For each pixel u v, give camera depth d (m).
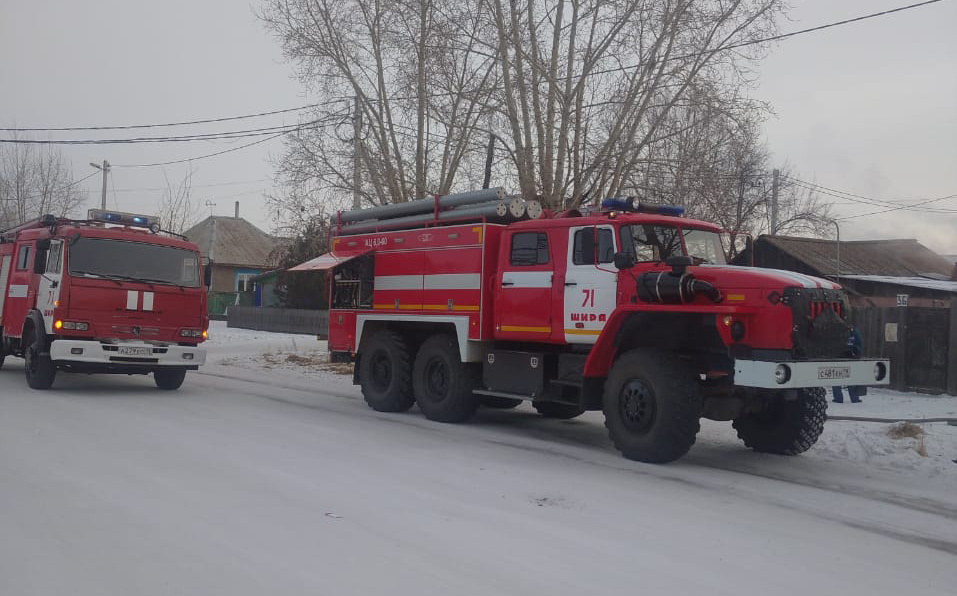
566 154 17.34
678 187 17.22
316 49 19.67
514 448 9.62
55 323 12.61
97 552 5.18
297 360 21.72
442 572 5.00
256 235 57.59
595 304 9.58
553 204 17.05
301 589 4.62
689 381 8.57
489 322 10.99
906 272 26.88
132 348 12.96
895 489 8.00
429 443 9.70
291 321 34.91
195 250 14.03
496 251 11.08
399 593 4.61
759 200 29.73
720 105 17.00
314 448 8.98
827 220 32.00
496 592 4.68
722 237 10.48
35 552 5.16
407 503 6.67
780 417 9.55
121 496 6.56
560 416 12.70
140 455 8.23
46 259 13.23
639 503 7.00
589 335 9.64
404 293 12.27
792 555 5.66
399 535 5.75
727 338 8.26
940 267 29.64
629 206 9.90
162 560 5.05
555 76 17.09
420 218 12.16
